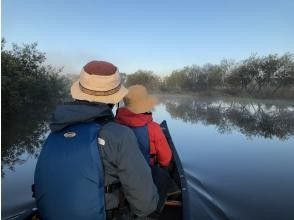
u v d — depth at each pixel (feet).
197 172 25.43
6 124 50.88
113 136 6.45
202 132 46.83
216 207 18.56
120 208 6.83
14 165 26.00
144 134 10.79
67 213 6.35
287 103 126.52
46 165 6.60
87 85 6.97
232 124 57.11
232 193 20.76
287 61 146.10
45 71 96.78
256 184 22.63
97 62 7.24
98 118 6.86
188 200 12.80
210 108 97.19
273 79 150.82
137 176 6.42
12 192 19.77
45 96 92.48
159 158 11.64
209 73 192.03
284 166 27.58
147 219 9.59
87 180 6.28
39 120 57.26
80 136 6.50
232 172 25.58
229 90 177.17
